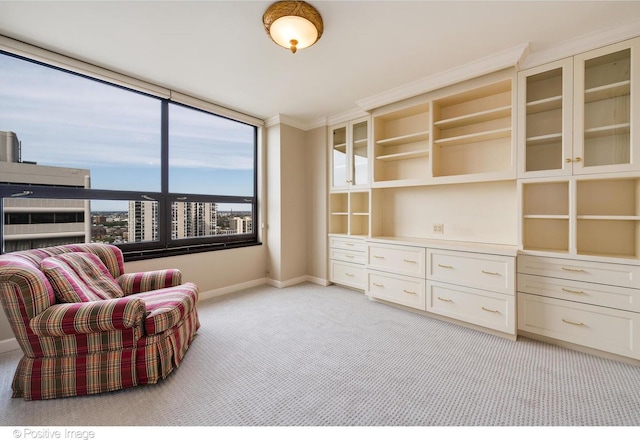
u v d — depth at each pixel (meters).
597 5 1.63
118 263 2.24
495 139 2.59
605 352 1.87
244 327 2.43
